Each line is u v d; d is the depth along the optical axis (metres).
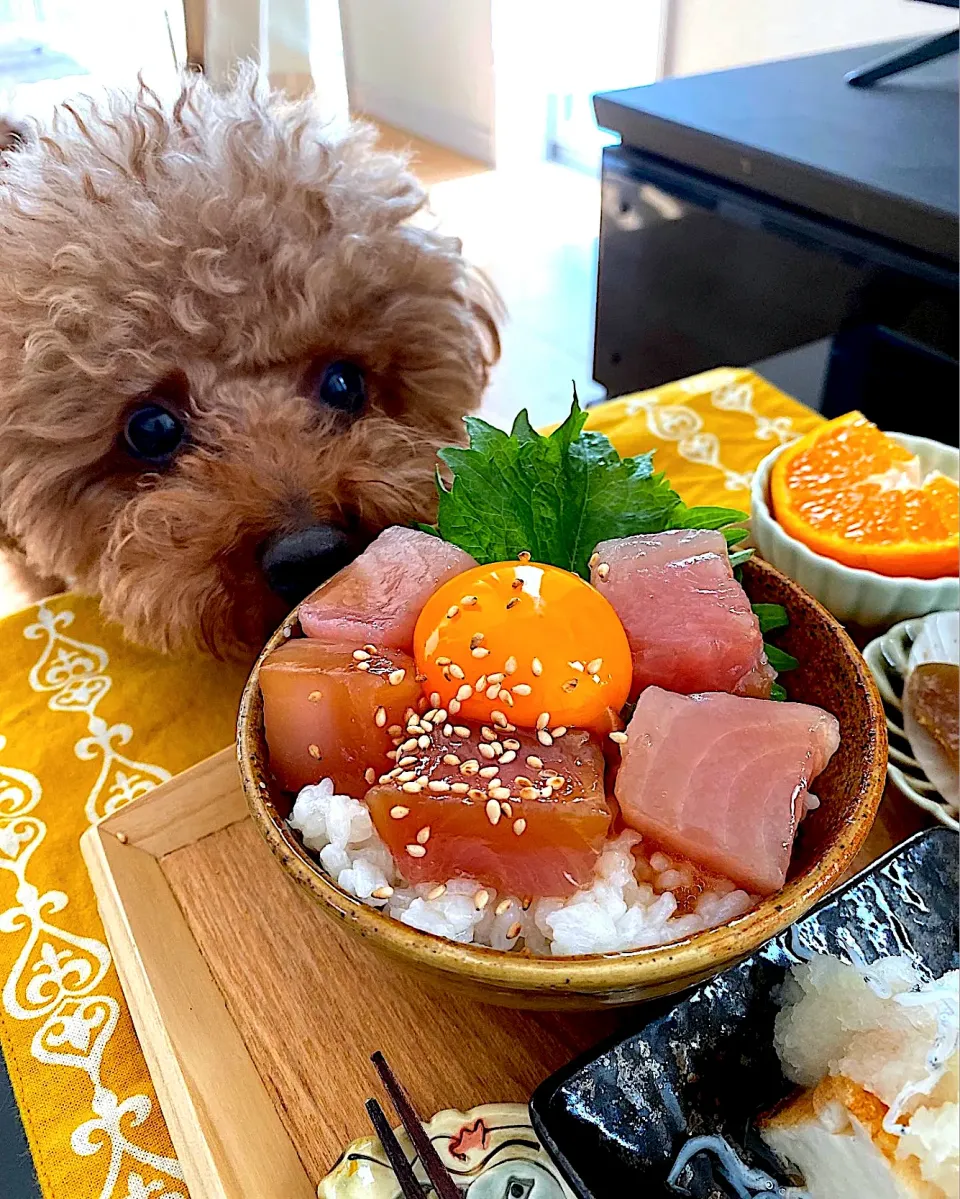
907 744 0.25
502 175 1.09
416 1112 0.19
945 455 0.30
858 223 0.44
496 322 0.36
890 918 0.20
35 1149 0.20
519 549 0.23
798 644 0.22
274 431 0.28
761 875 0.17
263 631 0.27
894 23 0.67
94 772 0.27
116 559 0.27
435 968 0.16
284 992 0.21
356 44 1.16
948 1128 0.15
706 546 0.21
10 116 0.31
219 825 0.24
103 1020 0.22
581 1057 0.17
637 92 0.56
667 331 0.58
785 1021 0.18
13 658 0.30
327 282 0.28
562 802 0.17
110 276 0.26
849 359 0.47
